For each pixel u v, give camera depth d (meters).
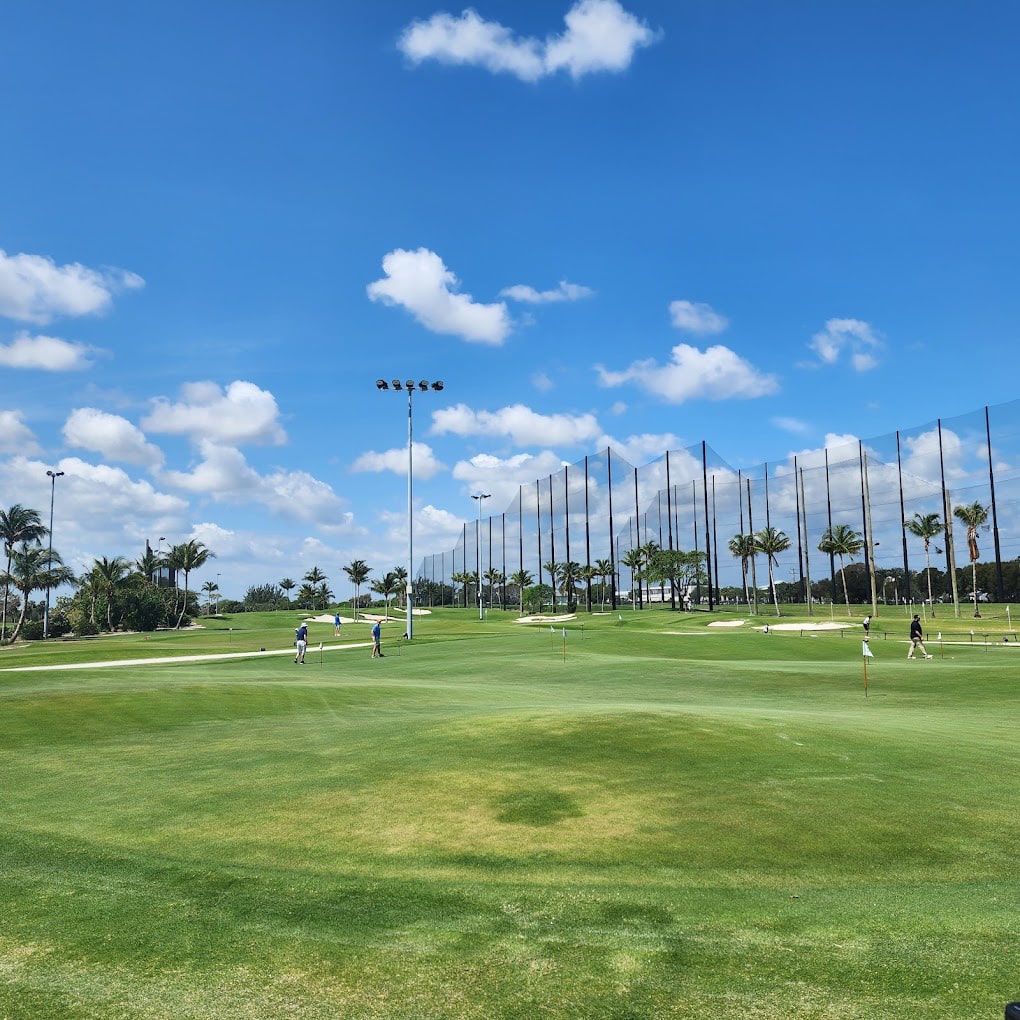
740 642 40.72
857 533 80.12
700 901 6.39
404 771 10.90
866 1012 4.48
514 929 5.86
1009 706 19.00
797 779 10.16
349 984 5.00
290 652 43.41
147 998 4.86
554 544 114.81
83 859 7.70
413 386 51.38
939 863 7.27
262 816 9.08
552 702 19.22
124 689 20.22
